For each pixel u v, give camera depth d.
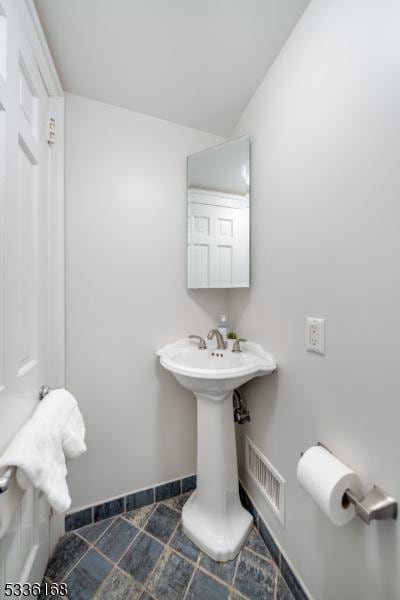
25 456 0.57
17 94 0.71
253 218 1.19
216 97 1.19
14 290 0.71
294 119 0.89
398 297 0.54
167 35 0.93
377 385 0.59
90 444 1.19
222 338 1.29
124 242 1.23
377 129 0.58
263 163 1.10
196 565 0.99
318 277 0.78
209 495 1.11
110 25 0.89
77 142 1.14
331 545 0.72
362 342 0.63
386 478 0.57
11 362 0.69
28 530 0.81
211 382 0.96
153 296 1.30
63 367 1.12
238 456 1.36
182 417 1.37
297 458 0.88
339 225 0.70
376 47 0.58
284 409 0.96
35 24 0.80
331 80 0.72
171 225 1.33
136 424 1.27
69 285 1.13
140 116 1.25
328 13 0.72
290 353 0.92
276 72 1.00
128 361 1.25
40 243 0.94
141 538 1.11
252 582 0.93
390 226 0.56
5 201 0.65
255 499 1.18
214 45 0.96
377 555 0.58
